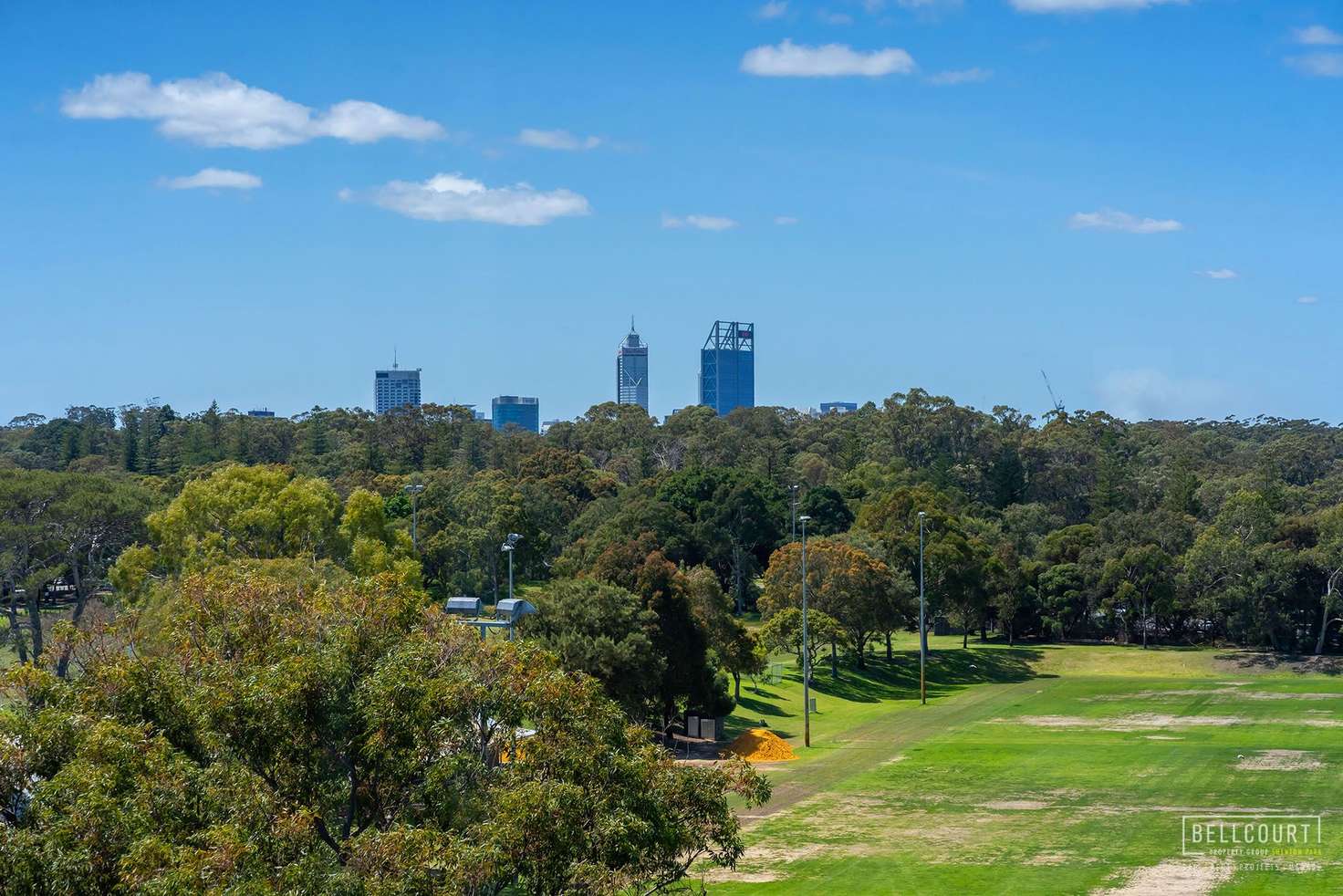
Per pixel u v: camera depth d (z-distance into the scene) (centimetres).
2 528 8606
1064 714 8388
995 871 4203
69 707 2922
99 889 2330
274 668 2911
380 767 2828
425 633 3212
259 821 2486
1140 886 3988
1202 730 7469
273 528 8381
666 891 3042
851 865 4312
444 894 2292
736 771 3178
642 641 6188
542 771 2778
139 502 9512
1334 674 10406
